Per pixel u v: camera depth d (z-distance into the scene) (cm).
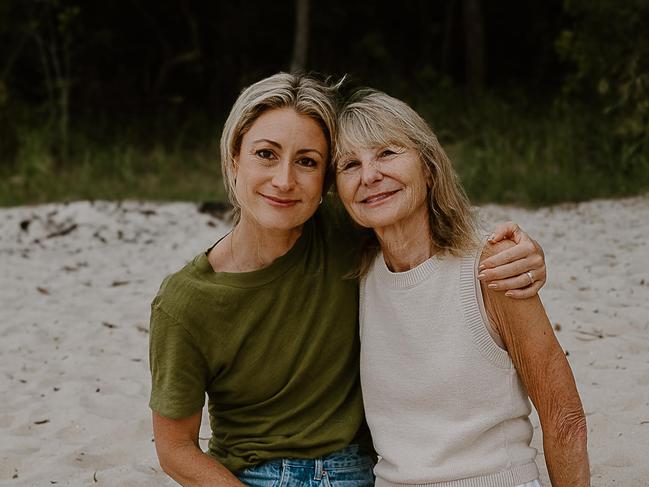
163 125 1509
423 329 239
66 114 1348
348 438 254
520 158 1140
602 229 835
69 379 480
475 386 235
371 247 254
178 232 933
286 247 251
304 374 252
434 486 236
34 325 589
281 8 1711
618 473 330
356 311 254
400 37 1788
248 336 249
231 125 247
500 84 1684
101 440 394
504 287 228
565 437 233
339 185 246
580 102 1214
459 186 245
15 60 1527
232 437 261
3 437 404
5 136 1333
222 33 1689
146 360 506
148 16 1636
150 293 671
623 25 1099
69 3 1573
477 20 1595
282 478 252
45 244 892
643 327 500
